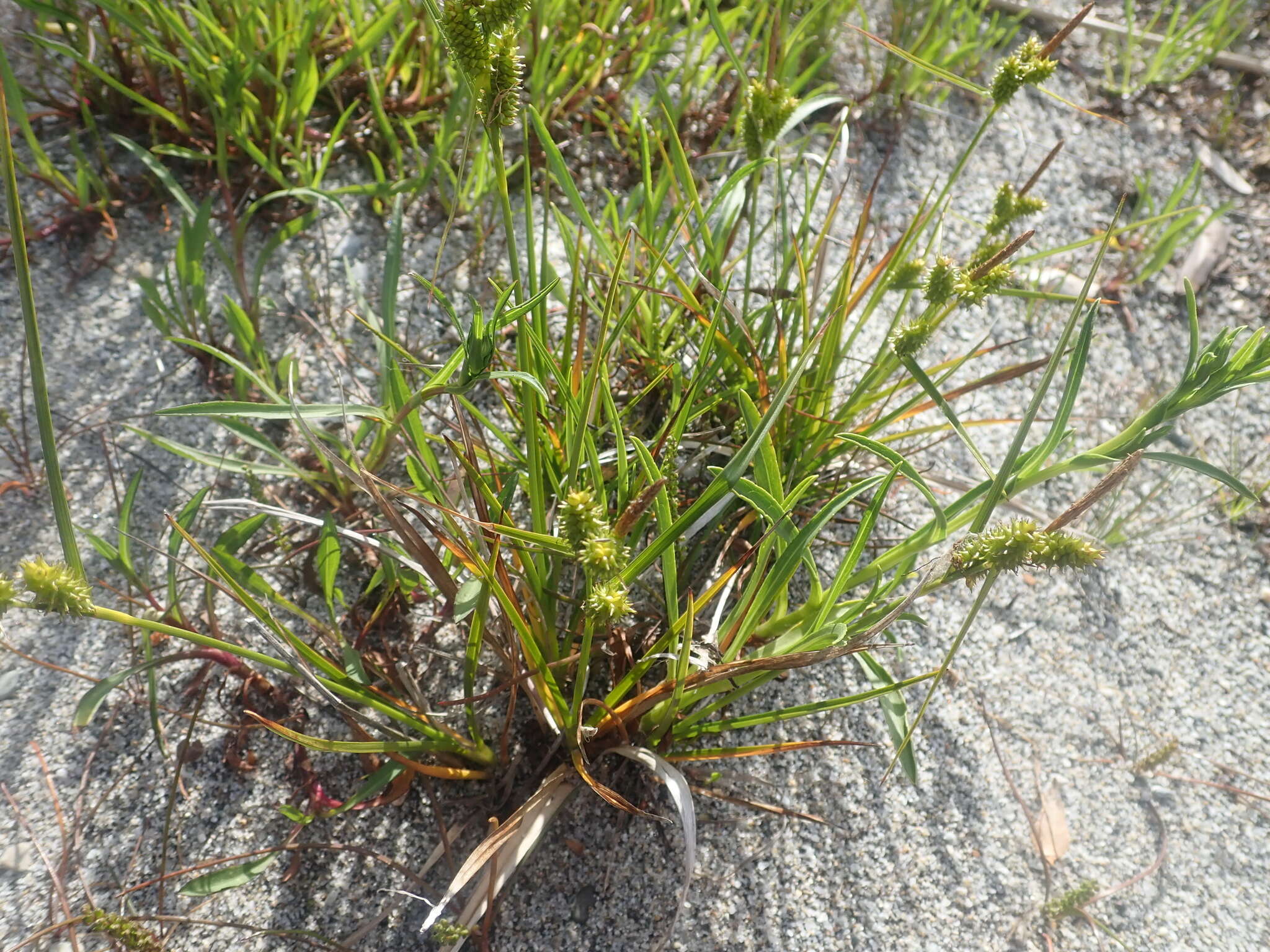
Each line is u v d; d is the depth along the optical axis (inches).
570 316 7.4
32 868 6.7
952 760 8.1
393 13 9.3
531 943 6.8
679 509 8.2
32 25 10.3
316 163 10.3
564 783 6.9
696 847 7.3
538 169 10.7
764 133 7.3
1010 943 7.3
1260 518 10.0
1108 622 9.2
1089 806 8.0
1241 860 7.9
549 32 9.8
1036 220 12.0
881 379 8.1
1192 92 13.8
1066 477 10.1
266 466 7.7
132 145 8.5
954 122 12.8
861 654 7.1
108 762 7.2
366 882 6.8
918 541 6.6
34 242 9.4
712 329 6.8
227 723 7.4
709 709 6.9
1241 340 11.3
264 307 9.0
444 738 6.8
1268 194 12.9
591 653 7.4
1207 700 8.8
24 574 4.4
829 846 7.5
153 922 6.5
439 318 9.5
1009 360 10.8
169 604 7.6
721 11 12.3
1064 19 14.1
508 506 6.9
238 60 9.0
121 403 8.7
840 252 10.9
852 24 13.1
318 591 8.0
